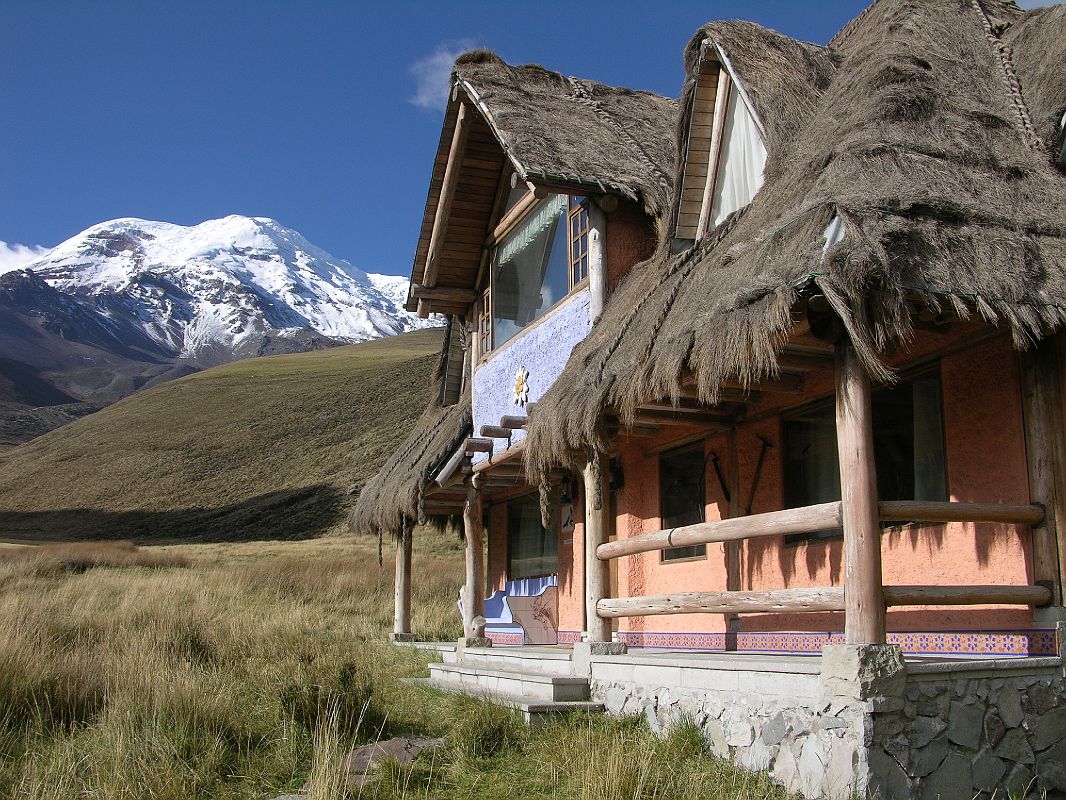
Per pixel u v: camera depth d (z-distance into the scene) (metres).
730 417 10.30
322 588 30.67
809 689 6.51
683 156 10.88
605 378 8.58
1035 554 7.02
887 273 6.17
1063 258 7.00
